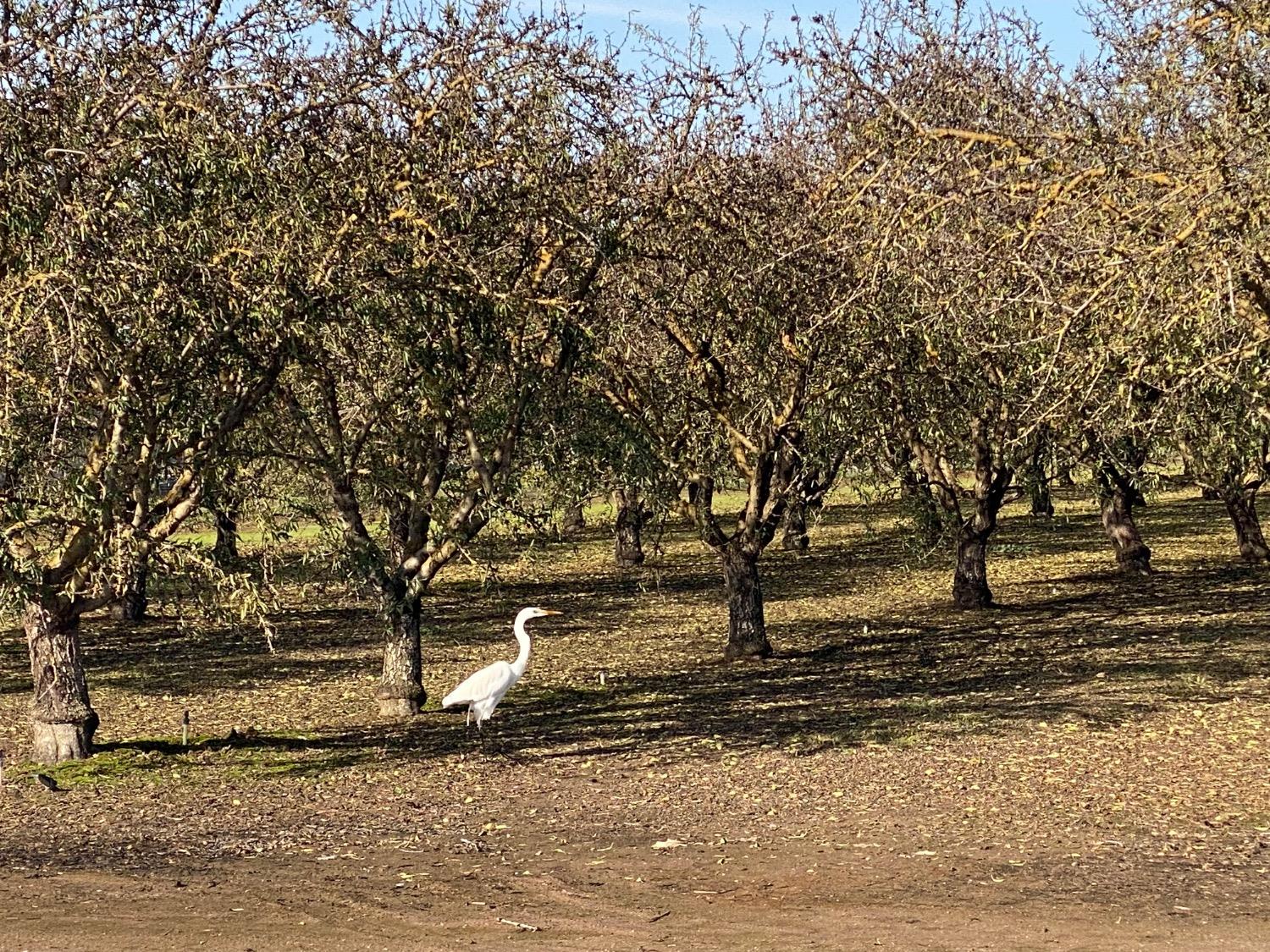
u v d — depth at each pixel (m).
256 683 22.95
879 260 13.26
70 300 12.07
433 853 11.71
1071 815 12.34
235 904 10.02
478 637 28.22
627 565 41.06
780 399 22.00
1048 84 14.66
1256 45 11.05
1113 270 11.16
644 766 15.52
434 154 14.98
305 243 14.05
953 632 26.16
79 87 12.83
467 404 17.91
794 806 13.25
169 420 14.32
